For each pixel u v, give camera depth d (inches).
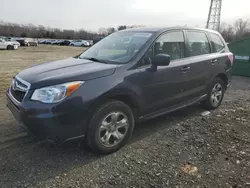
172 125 174.6
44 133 115.0
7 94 143.9
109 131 131.5
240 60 400.5
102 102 126.3
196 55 183.8
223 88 216.7
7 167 118.4
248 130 167.2
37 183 107.5
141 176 113.6
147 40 153.0
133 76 137.5
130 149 139.0
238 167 121.3
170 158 129.5
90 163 123.7
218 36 216.2
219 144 145.5
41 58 744.3
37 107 113.2
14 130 158.7
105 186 106.3
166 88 157.3
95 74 125.4
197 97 188.9
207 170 118.8
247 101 245.3
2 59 690.8
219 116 195.0
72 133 118.6
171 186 106.7
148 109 150.3
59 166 120.5
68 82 117.1
